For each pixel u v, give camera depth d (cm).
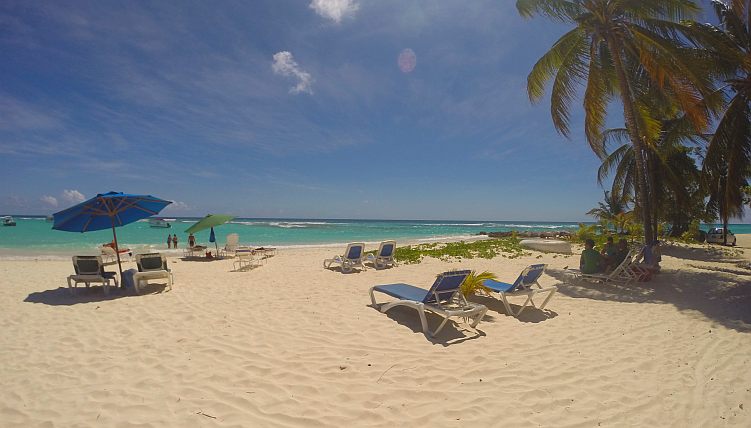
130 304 685
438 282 528
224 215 1558
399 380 390
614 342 500
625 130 1827
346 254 1102
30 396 359
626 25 1028
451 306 582
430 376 399
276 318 595
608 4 1024
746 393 364
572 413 331
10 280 965
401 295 598
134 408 336
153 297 742
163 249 2019
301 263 1328
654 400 353
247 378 393
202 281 924
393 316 605
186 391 366
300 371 409
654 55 953
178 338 507
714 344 493
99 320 591
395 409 336
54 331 543
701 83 911
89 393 363
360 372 407
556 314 633
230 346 479
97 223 905
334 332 531
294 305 673
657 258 967
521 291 632
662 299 736
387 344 488
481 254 1500
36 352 466
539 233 3606
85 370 414
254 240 3025
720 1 1142
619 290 816
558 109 1155
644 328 559
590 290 819
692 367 423
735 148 1025
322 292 783
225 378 393
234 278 976
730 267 1228
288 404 344
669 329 554
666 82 1106
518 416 326
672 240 2070
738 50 1005
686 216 2278
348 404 344
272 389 371
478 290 751
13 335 528
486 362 434
